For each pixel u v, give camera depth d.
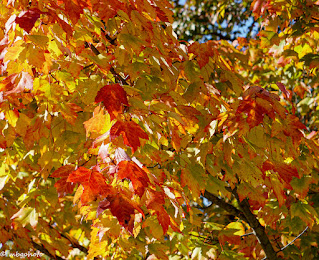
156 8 2.52
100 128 1.94
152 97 2.49
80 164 2.68
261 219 4.19
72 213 4.14
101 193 1.57
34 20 1.68
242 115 2.25
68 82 2.22
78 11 1.93
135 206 1.55
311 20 3.66
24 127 2.35
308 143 2.64
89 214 2.62
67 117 2.23
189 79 2.69
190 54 2.84
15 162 2.92
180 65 2.74
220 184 2.97
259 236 3.84
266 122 2.41
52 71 2.21
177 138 2.32
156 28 2.46
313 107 5.25
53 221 4.22
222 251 3.46
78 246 4.45
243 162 2.56
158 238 2.60
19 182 3.54
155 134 2.22
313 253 4.03
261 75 5.19
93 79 2.19
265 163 2.30
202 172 2.62
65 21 2.09
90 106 2.24
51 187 3.22
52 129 2.54
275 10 3.45
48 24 1.96
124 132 1.70
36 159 3.16
